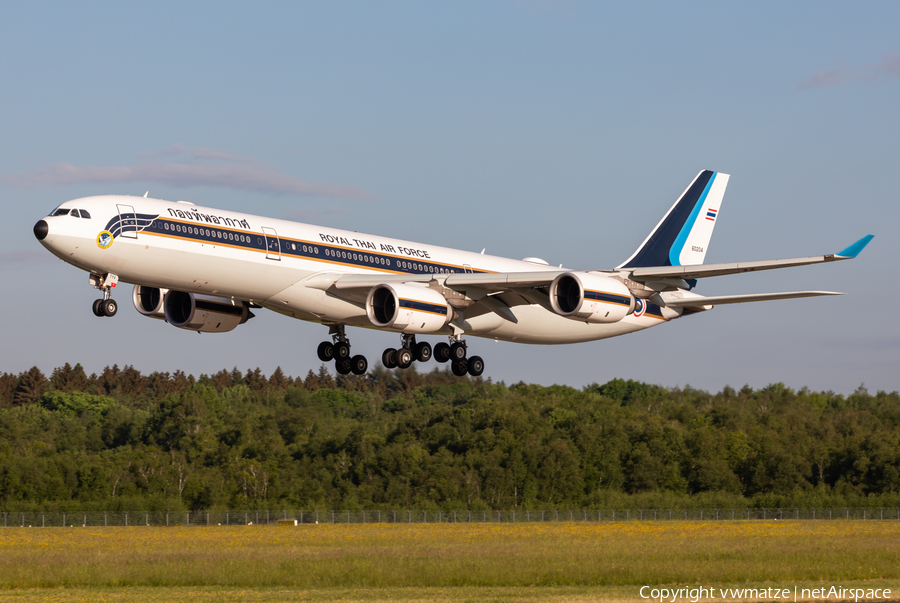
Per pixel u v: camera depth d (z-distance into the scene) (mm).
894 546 114562
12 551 117188
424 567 87000
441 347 119375
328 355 117625
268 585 80625
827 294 107125
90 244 87812
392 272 108812
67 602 71000
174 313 109562
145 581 82438
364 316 106438
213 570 87062
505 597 70812
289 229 101312
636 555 102062
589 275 99688
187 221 93625
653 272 103938
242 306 110625
